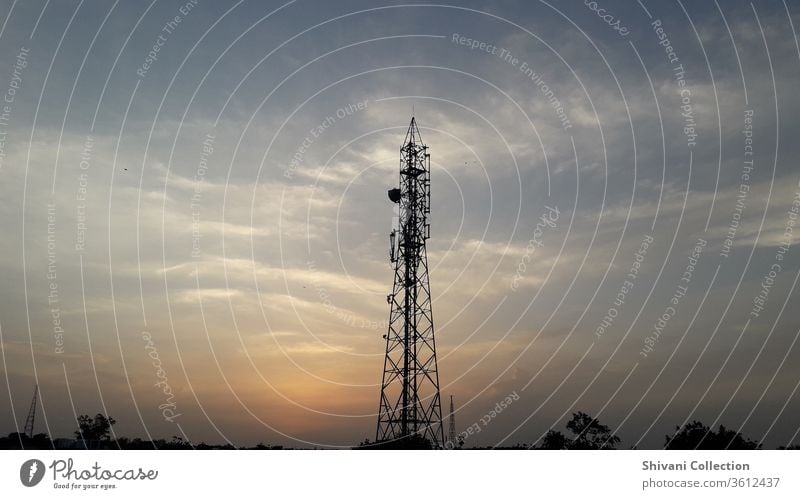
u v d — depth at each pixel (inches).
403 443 2161.7
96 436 2164.1
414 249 2348.7
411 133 2453.2
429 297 2309.3
